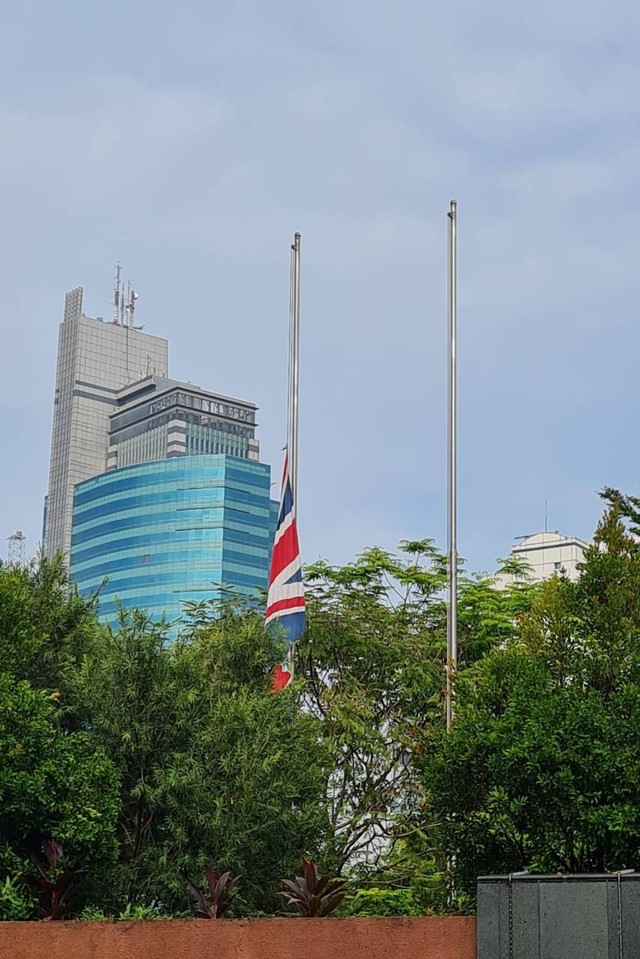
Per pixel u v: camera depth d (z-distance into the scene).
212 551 156.88
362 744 28.02
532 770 17.45
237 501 160.25
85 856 17.81
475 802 18.67
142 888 20.31
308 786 22.61
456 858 19.31
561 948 12.77
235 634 25.48
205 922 13.37
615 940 12.59
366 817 28.25
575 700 18.39
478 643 30.88
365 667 30.16
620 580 20.20
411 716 29.80
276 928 13.31
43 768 18.06
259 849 21.03
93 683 21.67
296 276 29.58
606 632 19.70
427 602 31.97
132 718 21.44
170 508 160.38
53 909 15.52
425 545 31.98
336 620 30.06
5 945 13.25
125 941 13.29
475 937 13.20
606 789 17.36
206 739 21.62
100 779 18.78
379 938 13.29
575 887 12.87
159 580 158.12
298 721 24.02
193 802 20.88
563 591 20.45
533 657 19.91
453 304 27.83
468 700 19.94
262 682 25.05
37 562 24.91
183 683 22.25
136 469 164.25
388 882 27.16
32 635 22.22
